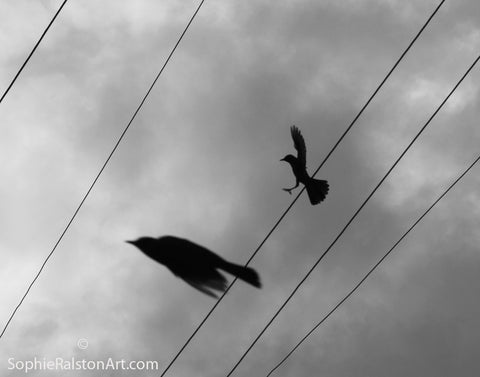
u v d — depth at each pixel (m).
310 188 9.64
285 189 9.65
